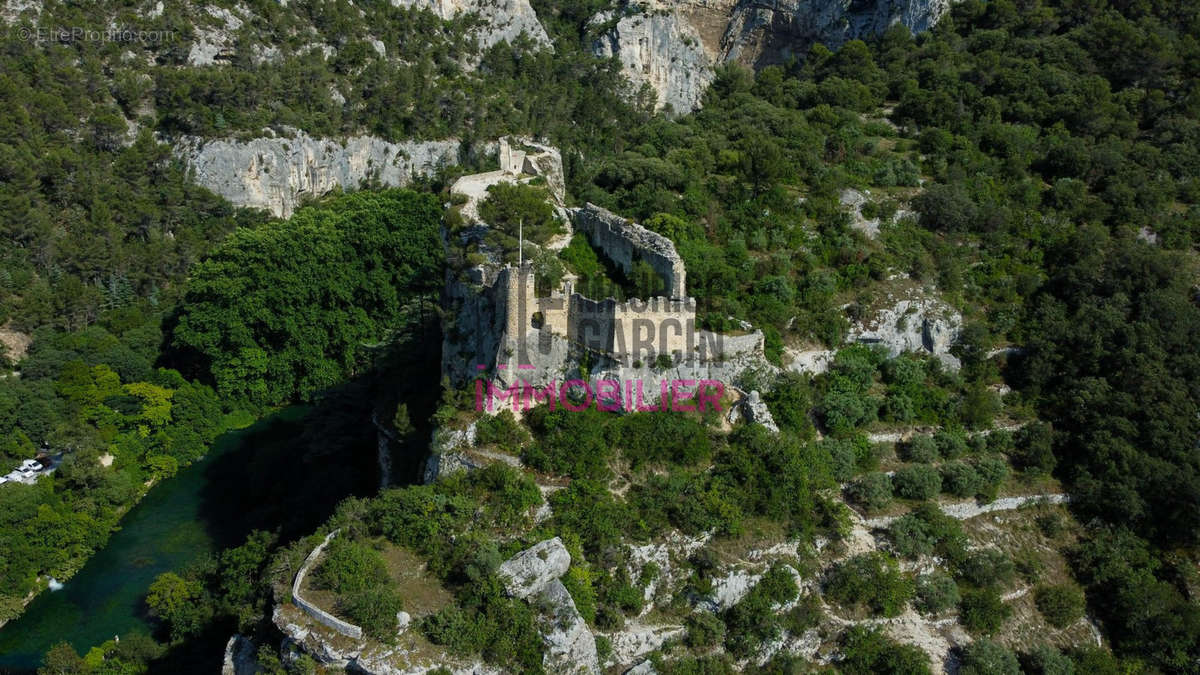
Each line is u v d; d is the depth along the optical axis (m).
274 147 155.75
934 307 89.06
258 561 75.75
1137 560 75.69
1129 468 78.38
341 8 185.62
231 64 168.62
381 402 91.69
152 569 85.69
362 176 169.75
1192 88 122.88
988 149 115.69
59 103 142.00
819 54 160.50
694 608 65.00
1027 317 91.44
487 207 84.06
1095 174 108.25
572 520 65.62
